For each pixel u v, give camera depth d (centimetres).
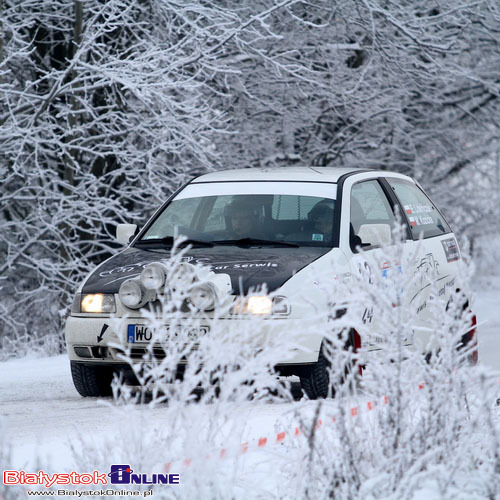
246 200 3173
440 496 1442
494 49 8200
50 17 6706
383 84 7444
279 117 7388
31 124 5772
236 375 1354
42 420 2444
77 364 2884
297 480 1416
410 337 1556
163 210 3309
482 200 8931
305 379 2644
